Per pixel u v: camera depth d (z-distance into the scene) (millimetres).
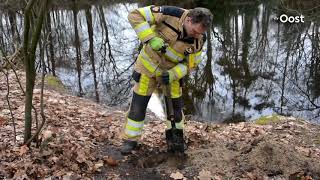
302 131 6426
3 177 3898
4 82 8539
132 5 28125
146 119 7480
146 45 4262
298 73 16016
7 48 10523
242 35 21688
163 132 5977
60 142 4754
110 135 5469
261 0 27578
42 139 4766
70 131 5414
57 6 23969
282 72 16250
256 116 11883
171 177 4277
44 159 4262
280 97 13562
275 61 17547
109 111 7930
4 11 12773
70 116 6508
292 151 4766
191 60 4312
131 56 17891
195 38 4141
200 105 12469
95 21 24516
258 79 15383
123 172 4344
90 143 4988
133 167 4465
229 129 6539
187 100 12938
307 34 19703
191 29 3998
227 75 15820
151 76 4336
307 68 16547
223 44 20141
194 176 4320
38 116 6008
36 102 7160
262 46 19703
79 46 19312
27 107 4348
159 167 4480
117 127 6070
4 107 6426
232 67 16844
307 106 12859
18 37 10172
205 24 3930
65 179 3984
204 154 4691
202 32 4016
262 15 25516
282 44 19859
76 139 5066
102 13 25938
